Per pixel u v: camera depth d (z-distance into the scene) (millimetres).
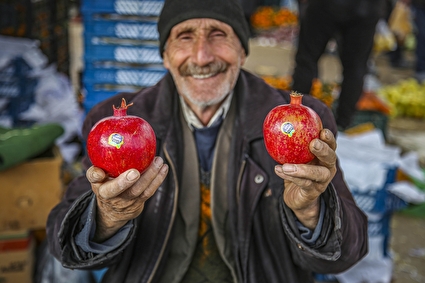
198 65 1755
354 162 3146
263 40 10602
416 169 4363
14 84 3725
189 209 1789
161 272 1784
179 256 1796
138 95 1913
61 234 1507
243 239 1738
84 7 3252
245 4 10203
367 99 4859
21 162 2604
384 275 3152
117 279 1729
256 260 1764
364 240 1729
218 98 1800
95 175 1260
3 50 3742
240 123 1826
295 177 1303
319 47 4273
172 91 1891
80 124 4176
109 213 1425
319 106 1876
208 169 1836
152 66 3430
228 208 1788
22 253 2633
